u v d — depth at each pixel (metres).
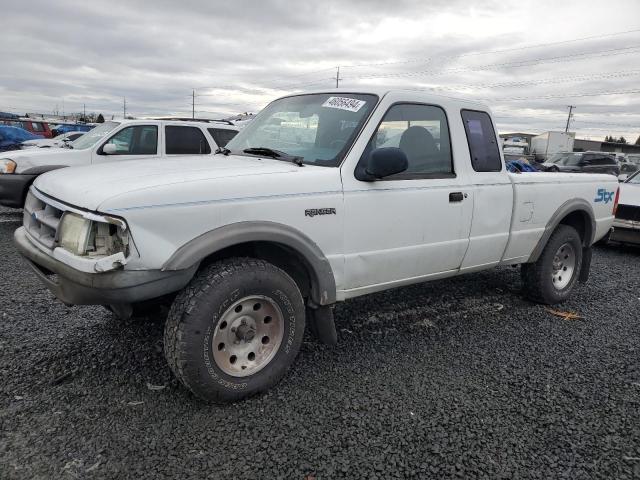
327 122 3.76
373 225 3.54
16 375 3.27
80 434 2.68
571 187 5.17
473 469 2.58
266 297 3.08
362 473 2.50
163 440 2.67
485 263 4.49
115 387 3.17
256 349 3.14
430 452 2.69
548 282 5.12
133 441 2.65
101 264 2.55
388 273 3.74
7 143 18.77
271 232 3.01
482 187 4.25
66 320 4.22
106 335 3.94
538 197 4.77
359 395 3.24
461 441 2.80
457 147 4.11
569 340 4.35
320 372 3.54
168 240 2.71
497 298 5.44
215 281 2.85
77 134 18.69
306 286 3.48
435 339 4.24
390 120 3.69
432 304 5.13
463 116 4.22
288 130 3.98
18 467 2.40
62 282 2.81
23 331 3.96
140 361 3.53
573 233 5.25
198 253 2.75
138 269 2.65
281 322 3.19
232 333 3.02
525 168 6.41
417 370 3.64
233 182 2.95
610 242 9.12
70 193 2.90
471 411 3.11
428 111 3.97
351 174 3.43
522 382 3.53
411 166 3.82
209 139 9.41
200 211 2.80
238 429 2.81
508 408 3.17
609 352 4.12
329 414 3.00
